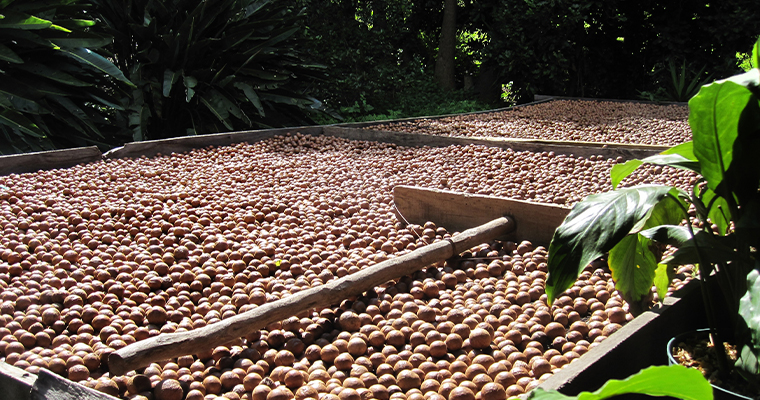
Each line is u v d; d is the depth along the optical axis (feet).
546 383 2.83
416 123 10.89
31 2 8.70
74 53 9.05
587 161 7.23
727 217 3.48
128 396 3.14
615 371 3.08
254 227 5.39
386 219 5.55
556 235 3.25
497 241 4.97
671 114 12.17
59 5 8.87
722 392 2.94
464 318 3.76
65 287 4.20
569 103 14.07
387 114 14.53
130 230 5.19
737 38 15.01
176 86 10.64
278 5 13.17
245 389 3.21
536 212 4.87
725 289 3.29
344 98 14.90
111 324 3.72
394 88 15.72
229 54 11.28
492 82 18.29
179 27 10.70
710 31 14.93
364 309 3.90
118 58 11.16
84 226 5.28
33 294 4.08
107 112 11.88
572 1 14.89
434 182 6.55
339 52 15.05
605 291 4.01
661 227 3.34
